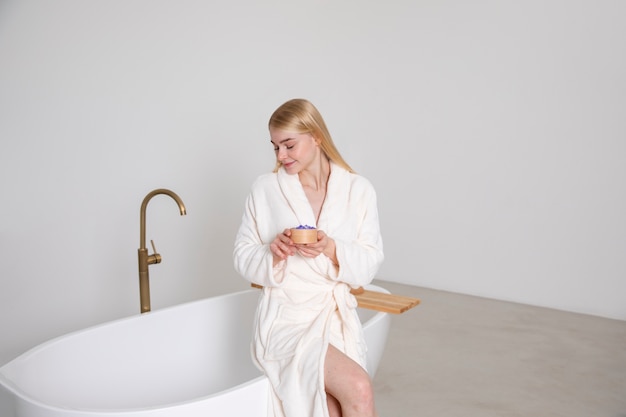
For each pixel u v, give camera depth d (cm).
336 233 163
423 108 365
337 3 379
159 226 363
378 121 380
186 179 366
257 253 161
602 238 318
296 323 157
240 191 378
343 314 159
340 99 388
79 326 363
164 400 195
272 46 377
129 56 352
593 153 315
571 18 313
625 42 299
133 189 359
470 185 355
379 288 208
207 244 372
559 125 323
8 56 353
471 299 354
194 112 365
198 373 204
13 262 365
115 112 354
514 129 336
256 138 381
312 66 387
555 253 332
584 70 312
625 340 286
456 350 274
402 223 383
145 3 352
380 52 373
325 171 173
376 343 182
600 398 223
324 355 143
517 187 340
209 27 364
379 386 235
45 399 162
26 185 361
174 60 360
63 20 348
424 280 379
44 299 365
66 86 352
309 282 162
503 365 256
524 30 327
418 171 372
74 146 356
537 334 295
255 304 219
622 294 315
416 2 358
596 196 317
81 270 363
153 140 359
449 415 209
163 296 365
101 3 347
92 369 178
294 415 141
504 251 348
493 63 339
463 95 350
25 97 355
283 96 384
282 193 169
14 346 350
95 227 360
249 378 215
